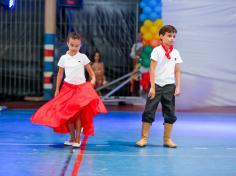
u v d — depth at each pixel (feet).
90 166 18.29
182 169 18.01
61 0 49.57
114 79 53.16
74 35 22.97
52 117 22.03
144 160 19.74
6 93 54.65
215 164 19.15
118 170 17.58
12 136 26.18
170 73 23.47
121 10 53.01
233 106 48.65
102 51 53.31
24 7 54.29
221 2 48.03
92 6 53.16
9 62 54.65
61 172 17.10
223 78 48.55
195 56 48.37
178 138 26.55
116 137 26.58
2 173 16.81
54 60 50.16
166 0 47.85
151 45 44.42
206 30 48.21
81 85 22.91
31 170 17.38
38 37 54.44
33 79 54.65
